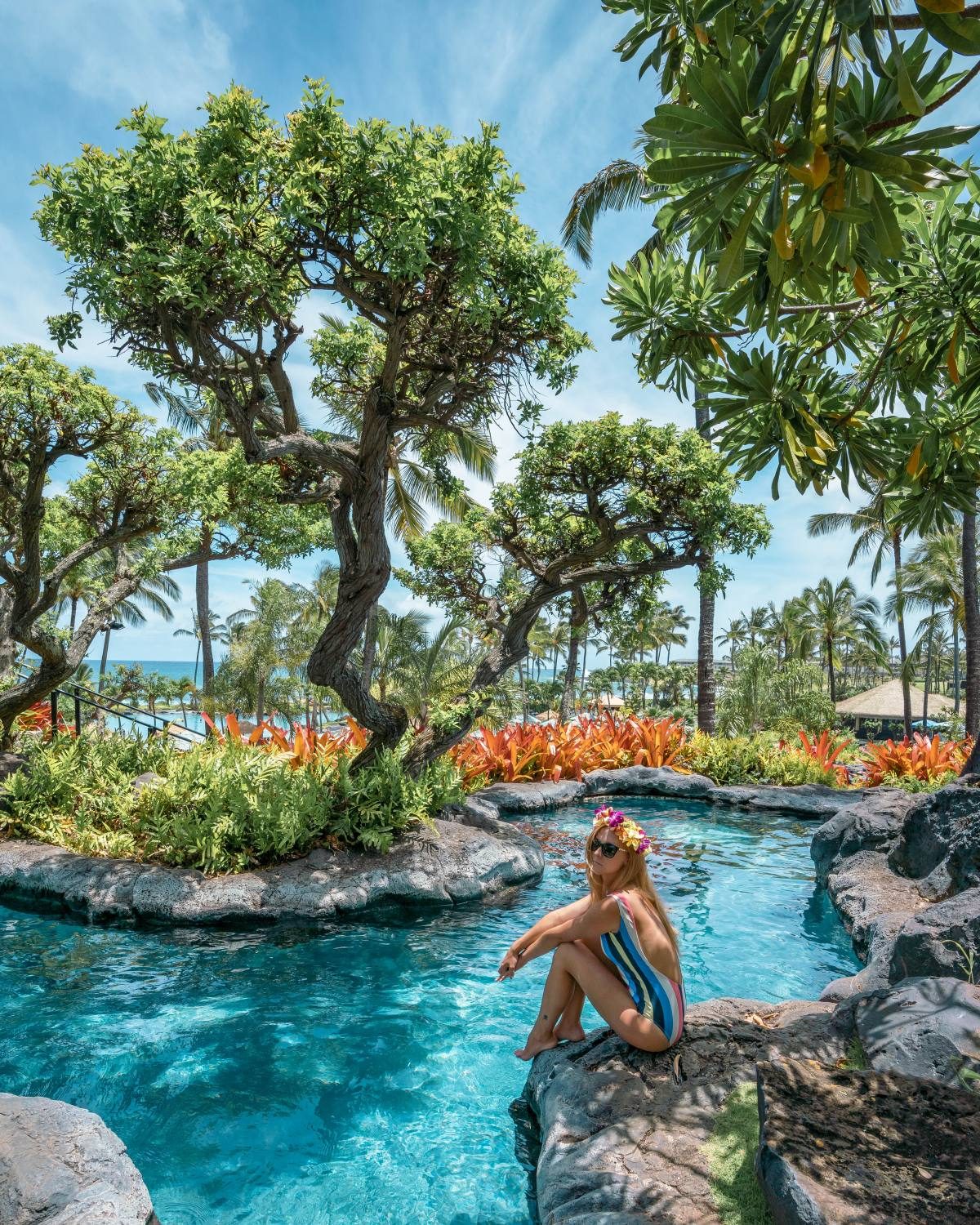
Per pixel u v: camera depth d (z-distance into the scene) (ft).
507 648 35.22
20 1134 9.48
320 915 22.74
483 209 23.27
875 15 8.03
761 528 35.12
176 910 21.89
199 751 32.17
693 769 49.70
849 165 8.25
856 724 138.92
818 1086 9.10
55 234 22.45
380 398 27.02
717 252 11.81
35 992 17.11
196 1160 11.14
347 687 29.63
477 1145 11.59
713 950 20.15
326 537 39.68
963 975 13.46
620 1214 8.39
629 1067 11.46
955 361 13.46
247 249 22.26
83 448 33.47
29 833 27.22
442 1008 16.60
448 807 31.30
